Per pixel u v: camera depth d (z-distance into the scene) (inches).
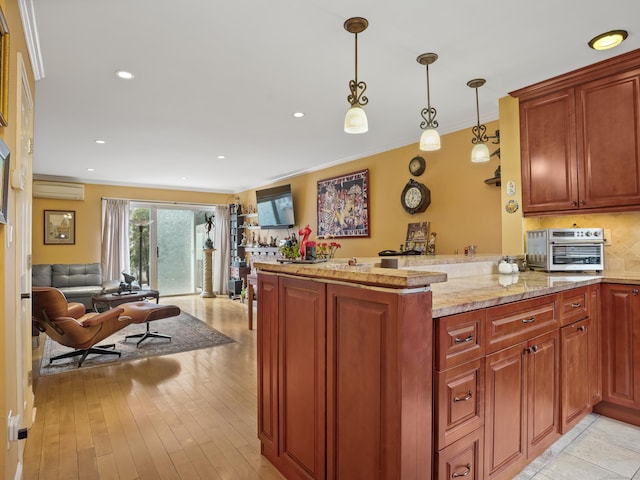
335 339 58.0
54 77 105.7
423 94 121.0
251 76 106.8
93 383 119.6
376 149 188.9
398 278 46.9
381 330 49.9
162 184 297.1
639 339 89.4
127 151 190.5
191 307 257.4
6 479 59.7
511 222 121.6
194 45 89.9
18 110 68.9
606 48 92.0
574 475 71.6
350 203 207.0
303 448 65.7
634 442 83.4
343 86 113.9
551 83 110.0
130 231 292.2
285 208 253.4
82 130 155.3
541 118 113.6
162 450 80.9
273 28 83.1
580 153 105.0
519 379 67.6
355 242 205.8
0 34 53.8
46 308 127.1
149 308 155.6
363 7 75.9
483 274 105.3
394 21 81.0
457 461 55.2
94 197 274.7
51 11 75.5
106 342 167.0
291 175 257.0
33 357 147.8
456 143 155.6
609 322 94.3
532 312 71.3
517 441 67.1
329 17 79.3
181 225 317.4
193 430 89.6
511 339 65.6
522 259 114.9
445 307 52.9
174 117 140.3
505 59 98.2
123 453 79.7
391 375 48.4
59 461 76.5
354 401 54.6
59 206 261.0
